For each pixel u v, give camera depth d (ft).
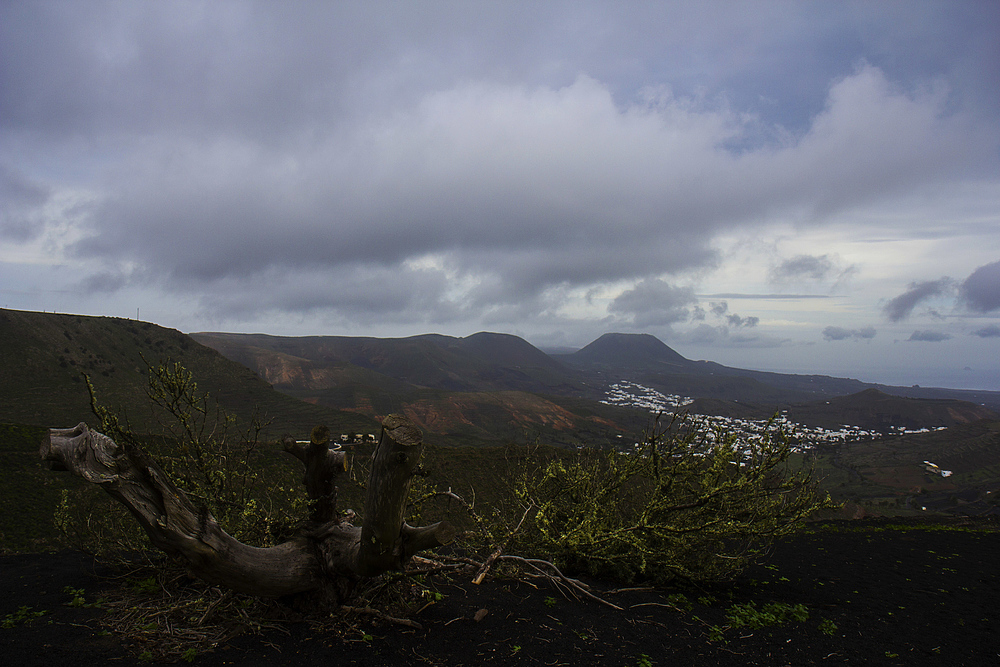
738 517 27.96
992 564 44.62
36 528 68.64
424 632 18.31
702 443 28.91
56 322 366.02
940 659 19.56
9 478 81.87
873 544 54.95
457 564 22.63
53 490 80.79
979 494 295.48
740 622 22.34
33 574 23.17
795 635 21.40
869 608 26.96
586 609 22.67
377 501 16.14
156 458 22.11
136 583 21.26
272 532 20.53
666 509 28.07
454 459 102.27
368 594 19.35
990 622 25.32
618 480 29.84
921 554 48.80
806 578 35.01
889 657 19.40
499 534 28.68
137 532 25.20
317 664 15.35
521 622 20.15
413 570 20.25
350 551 18.15
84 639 16.26
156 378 22.88
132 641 16.26
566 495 32.09
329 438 19.04
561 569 29.58
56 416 259.80
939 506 255.29
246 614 17.80
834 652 19.60
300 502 22.06
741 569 30.68
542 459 34.78
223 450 23.99
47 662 14.61
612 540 27.86
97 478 15.28
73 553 27.71
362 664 15.48
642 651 18.30
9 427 102.68
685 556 29.04
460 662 16.24
